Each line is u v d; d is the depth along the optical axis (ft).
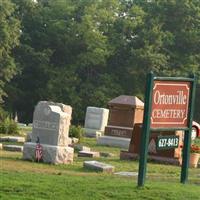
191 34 268.21
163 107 45.91
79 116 245.65
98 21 269.23
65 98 247.50
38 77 262.67
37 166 63.87
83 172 60.54
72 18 276.00
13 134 118.73
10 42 237.04
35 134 70.74
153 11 275.18
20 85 264.93
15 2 269.64
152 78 44.11
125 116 115.44
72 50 268.00
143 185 44.78
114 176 57.52
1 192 39.70
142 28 264.93
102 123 145.18
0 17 234.99
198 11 270.67
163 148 47.65
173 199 41.45
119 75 263.08
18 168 59.21
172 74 249.55
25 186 42.39
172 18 273.33
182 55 266.36
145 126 44.06
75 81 250.57
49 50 259.19
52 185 43.52
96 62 254.47
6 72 237.45
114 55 265.13
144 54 249.34
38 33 269.03
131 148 84.64
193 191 46.06
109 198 39.99
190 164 81.66
